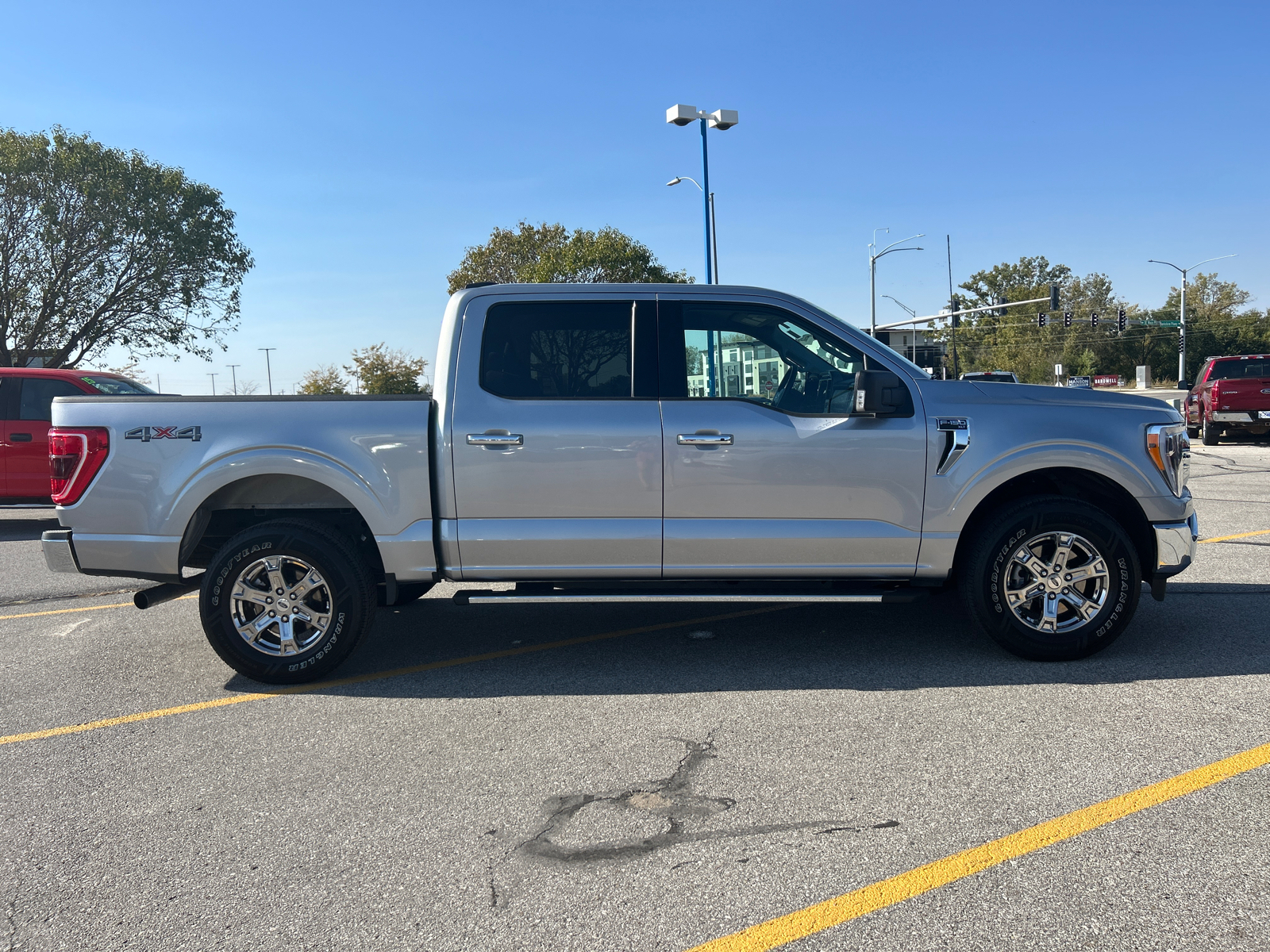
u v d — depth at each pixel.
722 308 4.98
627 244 40.56
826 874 2.83
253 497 5.13
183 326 29.89
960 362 99.94
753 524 4.86
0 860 3.06
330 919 2.66
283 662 4.82
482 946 2.52
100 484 4.88
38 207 26.59
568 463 4.84
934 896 2.70
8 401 10.77
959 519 4.87
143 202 28.06
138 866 3.00
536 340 4.95
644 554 4.89
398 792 3.52
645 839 3.09
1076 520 4.75
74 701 4.73
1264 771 3.48
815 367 4.98
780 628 5.82
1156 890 2.69
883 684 4.64
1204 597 6.35
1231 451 18.72
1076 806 3.24
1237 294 95.94
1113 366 92.12
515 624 6.11
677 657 5.23
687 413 4.86
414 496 4.87
